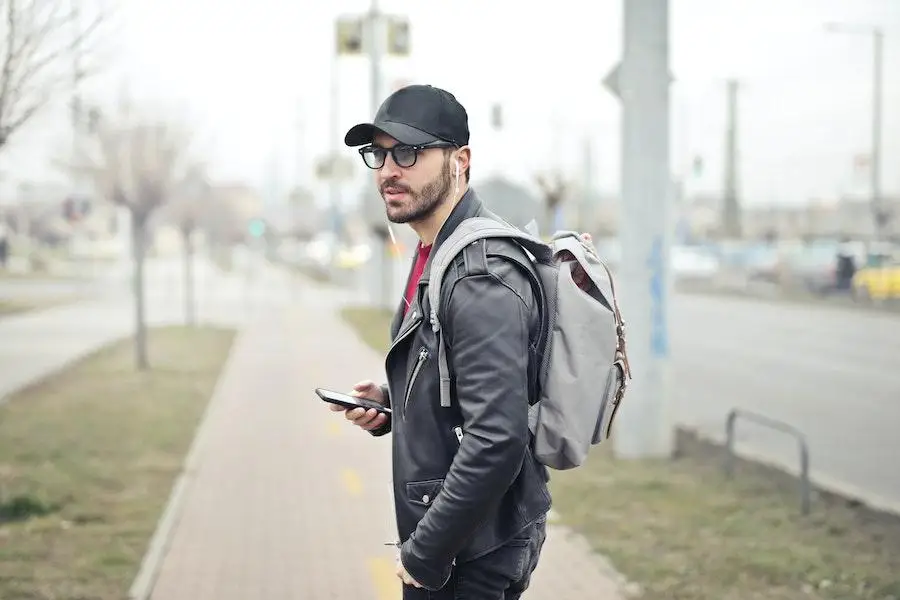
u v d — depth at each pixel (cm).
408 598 260
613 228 6022
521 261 245
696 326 2519
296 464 885
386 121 255
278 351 1864
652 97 866
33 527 662
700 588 538
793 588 538
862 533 638
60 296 3678
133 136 1512
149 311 3033
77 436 984
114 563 588
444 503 232
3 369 1545
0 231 6875
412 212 258
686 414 1200
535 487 255
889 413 1205
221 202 5734
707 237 6369
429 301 247
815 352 1917
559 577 567
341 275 5319
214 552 619
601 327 252
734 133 4375
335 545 635
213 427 1065
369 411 293
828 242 4888
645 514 693
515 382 233
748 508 704
